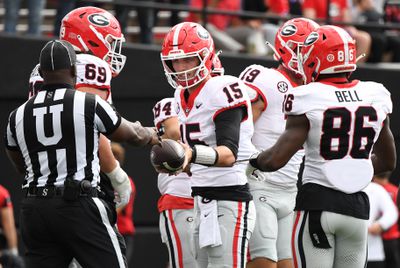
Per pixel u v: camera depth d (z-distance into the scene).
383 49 38.41
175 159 18.41
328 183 19.09
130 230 32.19
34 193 18.31
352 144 19.05
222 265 19.72
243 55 34.72
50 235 18.34
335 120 18.91
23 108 18.52
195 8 35.38
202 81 19.88
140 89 33.75
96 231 18.23
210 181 19.81
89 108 18.20
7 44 32.12
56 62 18.47
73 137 18.17
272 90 22.25
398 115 36.34
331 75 19.28
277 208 22.41
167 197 23.16
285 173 22.44
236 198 19.83
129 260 34.19
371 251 32.06
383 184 32.81
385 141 19.97
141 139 18.66
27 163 18.56
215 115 19.48
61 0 33.38
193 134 19.80
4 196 29.48
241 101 19.53
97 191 18.45
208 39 19.92
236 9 38.12
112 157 19.80
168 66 20.14
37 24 33.72
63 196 18.08
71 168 18.17
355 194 19.23
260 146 22.33
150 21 35.16
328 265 19.31
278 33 22.75
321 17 38.34
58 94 18.36
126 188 20.19
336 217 19.05
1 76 32.09
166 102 22.52
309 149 19.23
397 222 34.53
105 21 21.11
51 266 18.52
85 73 19.86
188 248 22.94
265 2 38.03
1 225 30.27
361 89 19.27
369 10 39.22
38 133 18.28
